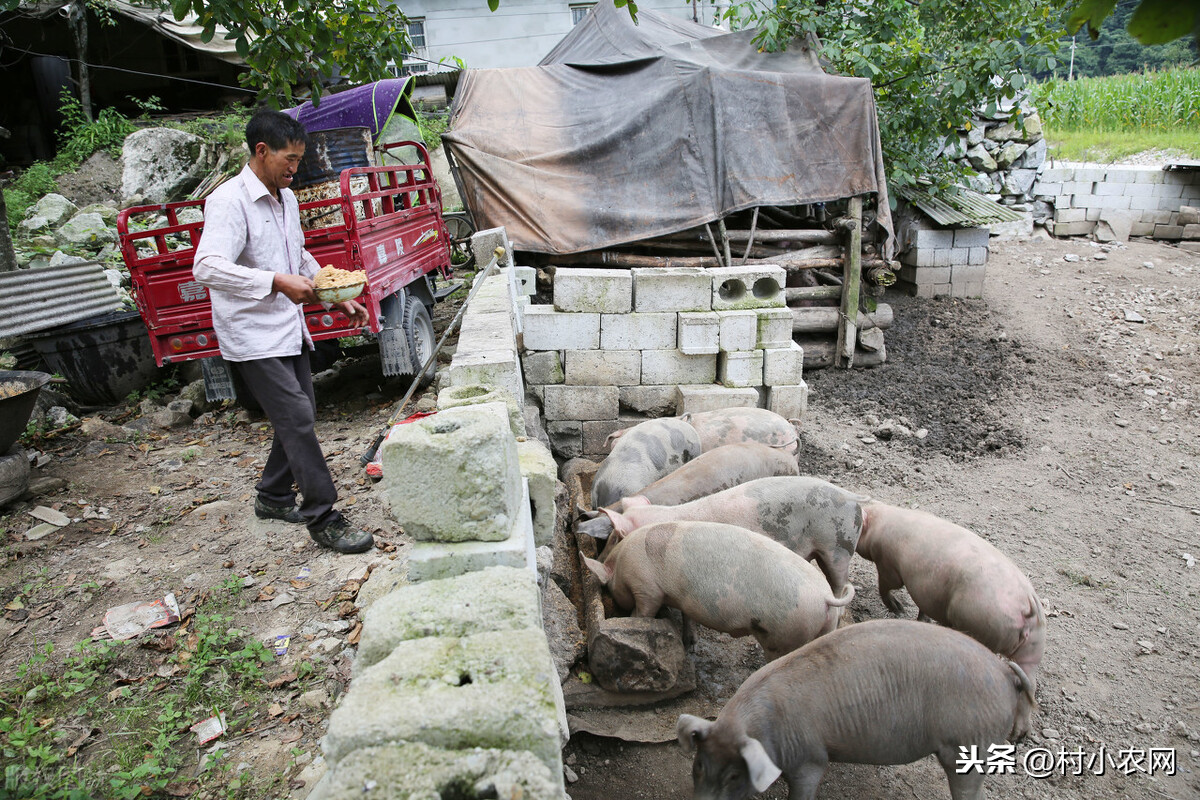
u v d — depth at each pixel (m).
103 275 7.66
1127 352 8.33
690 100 7.51
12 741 2.80
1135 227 12.08
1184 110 16.20
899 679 2.71
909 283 10.06
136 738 2.88
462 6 15.40
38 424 6.05
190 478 5.26
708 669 3.76
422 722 1.65
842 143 7.59
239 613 3.61
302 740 2.86
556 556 3.92
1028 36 8.70
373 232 5.93
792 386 5.77
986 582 3.33
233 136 13.23
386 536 4.22
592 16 9.86
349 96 7.71
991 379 7.86
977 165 12.04
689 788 3.08
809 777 2.77
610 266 8.01
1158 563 4.68
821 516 3.91
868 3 9.61
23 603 3.76
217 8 4.86
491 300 5.32
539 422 5.18
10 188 11.77
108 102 15.51
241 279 3.43
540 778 1.54
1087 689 3.66
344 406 6.59
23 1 12.27
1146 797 3.09
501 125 7.77
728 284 6.04
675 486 4.41
